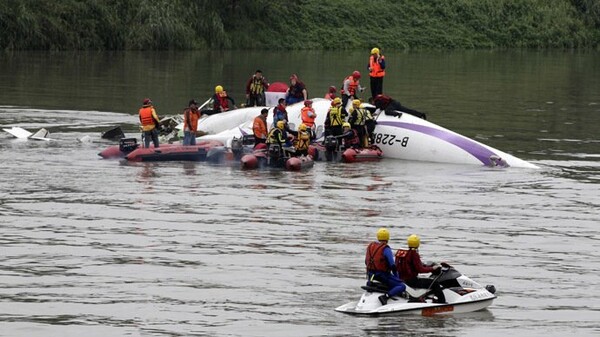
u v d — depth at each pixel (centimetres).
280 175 5384
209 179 5216
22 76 10762
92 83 10281
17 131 6569
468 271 3550
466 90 10481
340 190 4962
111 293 3266
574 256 3769
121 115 7875
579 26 18862
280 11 16725
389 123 6066
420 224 4244
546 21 18612
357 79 6384
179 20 15038
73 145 6294
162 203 4594
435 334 2933
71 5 14388
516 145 6669
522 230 4166
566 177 5444
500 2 18625
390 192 4931
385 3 17988
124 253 3728
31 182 5031
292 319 3045
